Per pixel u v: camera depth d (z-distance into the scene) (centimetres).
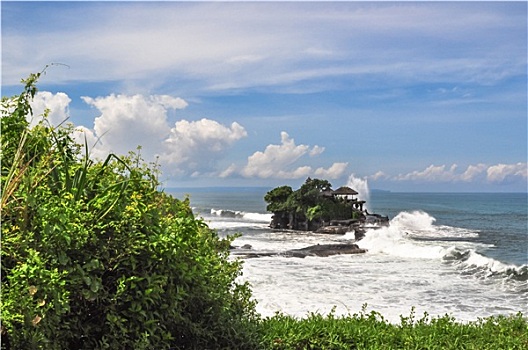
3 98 488
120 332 434
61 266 407
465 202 12669
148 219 458
